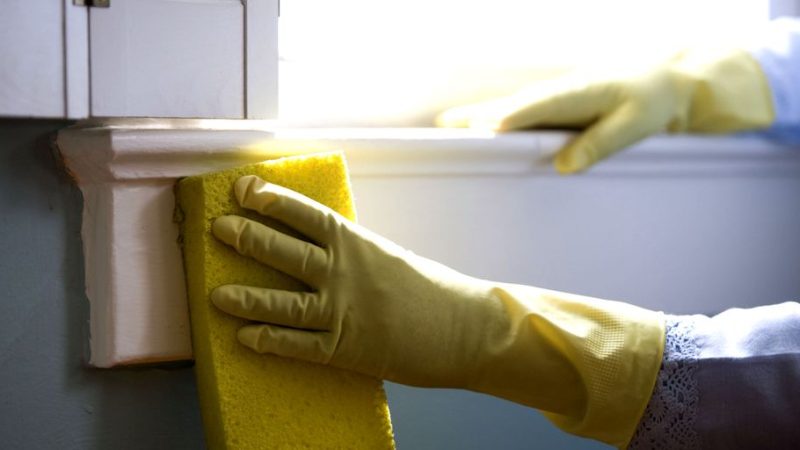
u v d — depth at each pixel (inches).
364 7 41.6
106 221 30.5
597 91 38.6
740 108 41.1
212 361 28.9
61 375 31.3
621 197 40.7
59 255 31.2
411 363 29.7
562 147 38.7
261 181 29.6
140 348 30.9
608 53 46.5
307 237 30.0
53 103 29.0
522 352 30.7
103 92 29.8
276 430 29.3
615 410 30.9
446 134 36.4
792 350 31.4
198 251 29.5
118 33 29.9
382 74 41.5
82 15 29.3
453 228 37.4
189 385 33.0
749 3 48.8
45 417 31.2
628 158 40.4
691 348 31.5
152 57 30.5
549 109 38.1
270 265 29.2
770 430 30.8
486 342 30.5
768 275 44.4
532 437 38.7
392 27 42.3
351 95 40.8
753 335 31.8
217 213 29.3
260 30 32.0
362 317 29.2
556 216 39.4
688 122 41.4
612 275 40.8
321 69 40.1
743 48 42.8
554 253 39.5
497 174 38.1
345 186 31.3
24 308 30.8
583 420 31.3
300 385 29.9
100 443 31.9
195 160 30.8
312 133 33.8
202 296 29.3
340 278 29.1
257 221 29.8
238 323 29.3
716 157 42.0
